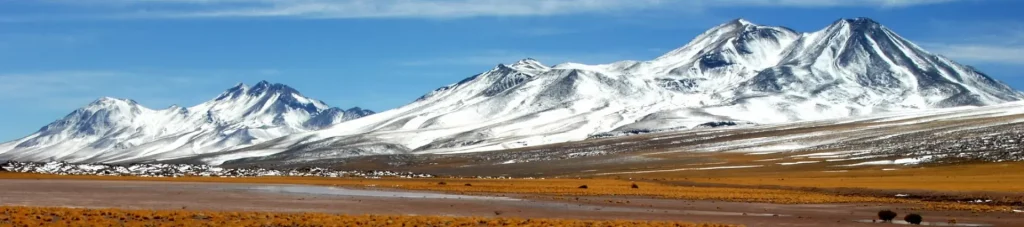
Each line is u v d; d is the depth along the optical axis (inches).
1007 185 3673.7
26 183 3710.6
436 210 2379.4
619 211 2434.8
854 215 2356.1
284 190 3452.3
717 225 1895.9
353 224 1754.4
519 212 2349.9
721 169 7436.0
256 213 1971.0
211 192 3171.8
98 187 3432.6
